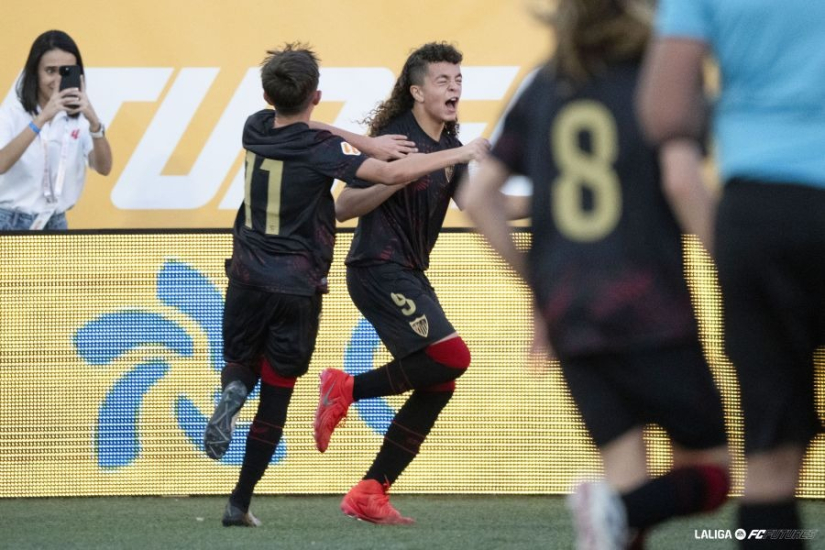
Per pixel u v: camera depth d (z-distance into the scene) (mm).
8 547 14359
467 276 18406
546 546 14219
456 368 15781
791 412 7891
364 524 15984
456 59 16562
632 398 8305
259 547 14250
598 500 8070
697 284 17438
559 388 18297
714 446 8523
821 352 15219
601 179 8172
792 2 7484
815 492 17922
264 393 16062
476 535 15016
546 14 8438
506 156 8742
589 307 8094
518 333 18344
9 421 18500
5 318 18484
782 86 7547
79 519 16484
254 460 15898
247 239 15688
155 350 18484
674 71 7715
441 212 16281
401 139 15914
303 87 15461
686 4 7727
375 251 15961
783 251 7523
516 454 18375
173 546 14359
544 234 8383
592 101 8250
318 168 15281
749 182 7586
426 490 18484
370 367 18484
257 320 15594
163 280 18453
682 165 7703
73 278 18484
